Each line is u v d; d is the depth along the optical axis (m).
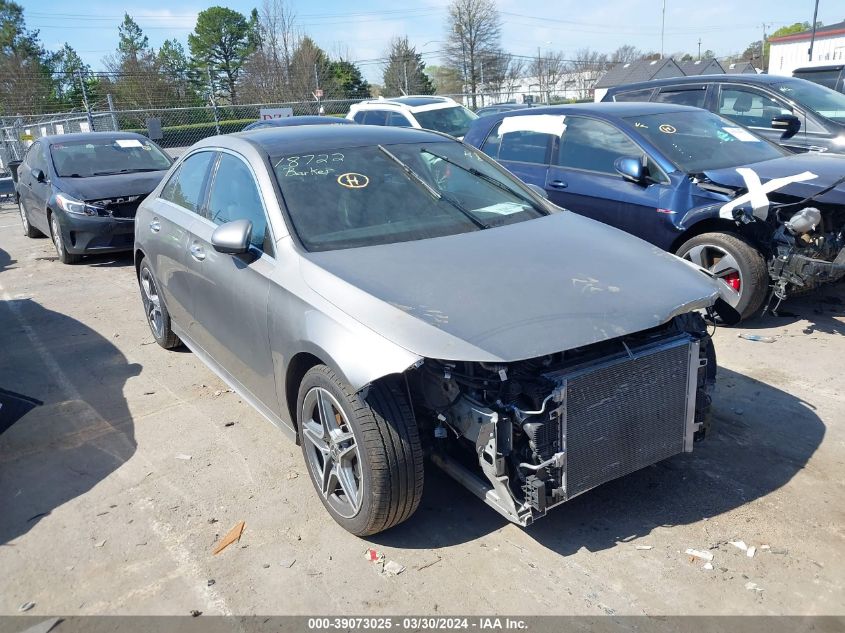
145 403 4.73
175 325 5.15
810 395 4.40
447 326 2.72
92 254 9.21
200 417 4.49
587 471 2.91
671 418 3.13
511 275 3.09
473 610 2.74
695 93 8.68
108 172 9.70
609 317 2.82
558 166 6.68
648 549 3.04
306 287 3.19
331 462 3.21
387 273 3.12
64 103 39.44
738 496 3.39
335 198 3.72
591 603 2.75
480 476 2.99
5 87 39.41
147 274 5.57
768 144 6.46
